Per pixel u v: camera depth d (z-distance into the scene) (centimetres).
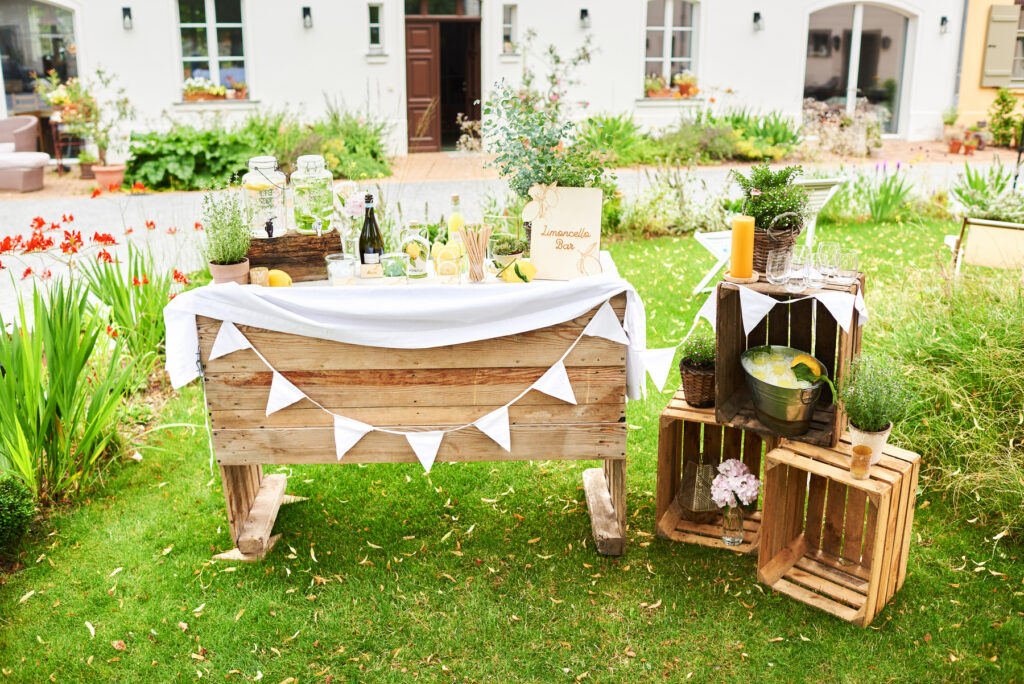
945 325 390
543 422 305
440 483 375
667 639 274
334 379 299
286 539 333
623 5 1288
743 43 1355
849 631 275
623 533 316
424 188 986
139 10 1157
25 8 1143
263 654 270
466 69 1497
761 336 321
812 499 314
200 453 396
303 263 319
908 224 841
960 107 1455
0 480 322
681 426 335
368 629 281
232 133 1064
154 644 274
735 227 290
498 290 287
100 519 344
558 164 315
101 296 473
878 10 1402
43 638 277
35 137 1091
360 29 1229
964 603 285
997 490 324
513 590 299
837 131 1289
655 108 1347
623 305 291
